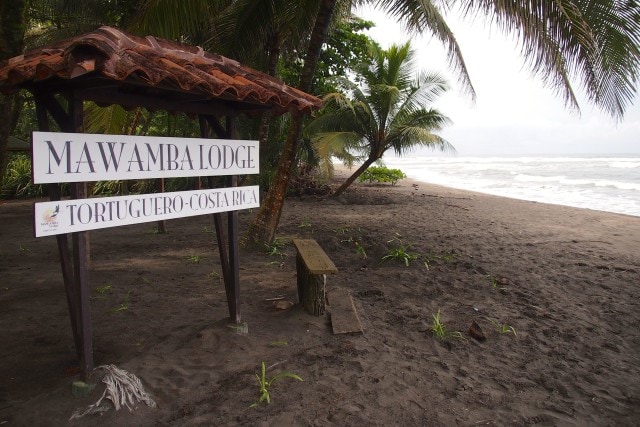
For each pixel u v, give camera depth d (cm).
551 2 494
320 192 1728
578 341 409
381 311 465
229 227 382
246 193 375
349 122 1548
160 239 850
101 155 272
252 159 374
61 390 294
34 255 725
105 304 481
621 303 511
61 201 258
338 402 298
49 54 254
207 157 336
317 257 441
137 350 369
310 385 317
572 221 1144
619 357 381
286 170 726
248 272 610
